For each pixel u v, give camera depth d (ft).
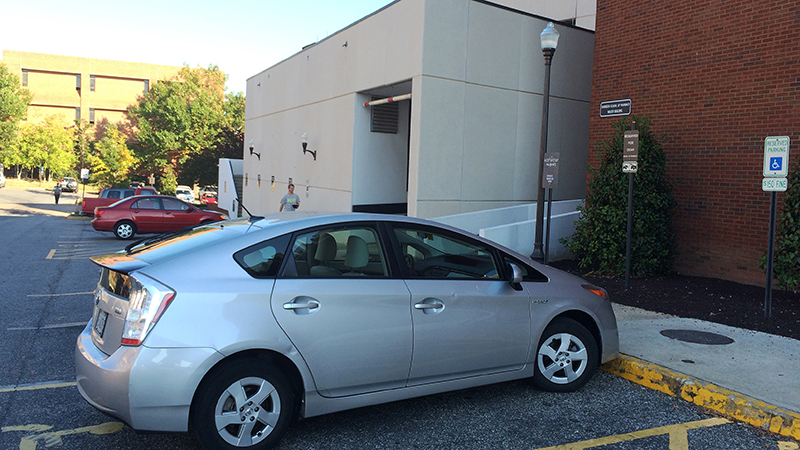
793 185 26.05
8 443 12.31
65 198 180.04
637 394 16.16
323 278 12.51
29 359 18.37
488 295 14.42
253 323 11.38
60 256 44.93
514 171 45.93
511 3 65.26
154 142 188.65
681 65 33.58
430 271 14.02
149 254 12.49
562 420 14.20
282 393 11.78
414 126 41.01
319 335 12.09
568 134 48.78
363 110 50.60
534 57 46.34
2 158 236.84
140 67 266.36
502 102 44.73
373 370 12.80
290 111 65.05
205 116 189.06
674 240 33.76
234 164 103.71
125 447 12.26
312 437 12.96
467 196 43.39
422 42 40.27
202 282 11.37
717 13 31.76
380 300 12.85
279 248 12.39
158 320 10.83
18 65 253.24
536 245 31.71
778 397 14.71
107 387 10.77
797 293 27.78
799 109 28.30
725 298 26.76
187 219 63.00
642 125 32.17
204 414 11.01
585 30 48.91
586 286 16.62
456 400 15.49
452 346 13.80
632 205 30.30
